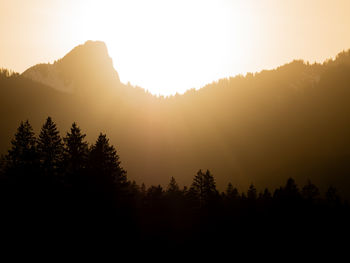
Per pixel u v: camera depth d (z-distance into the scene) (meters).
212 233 52.12
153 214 50.16
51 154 37.75
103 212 34.44
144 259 38.22
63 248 30.12
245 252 51.88
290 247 56.03
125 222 37.69
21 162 36.25
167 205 53.81
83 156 39.00
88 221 33.19
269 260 51.53
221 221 54.25
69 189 35.31
